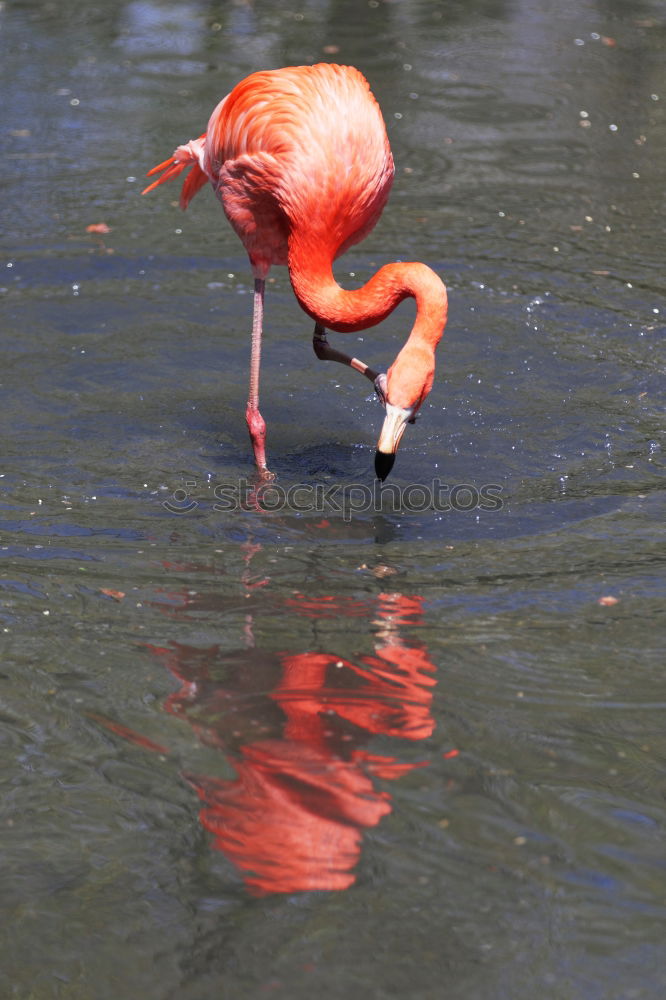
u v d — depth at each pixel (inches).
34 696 355.9
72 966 265.6
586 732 339.3
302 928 274.4
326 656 375.6
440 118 1008.9
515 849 295.1
